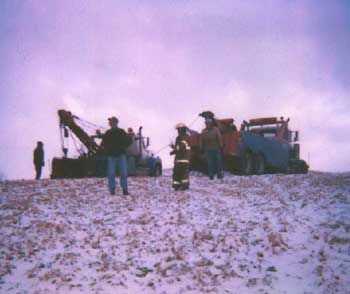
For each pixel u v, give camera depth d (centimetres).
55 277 625
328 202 1073
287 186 1420
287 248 738
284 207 1053
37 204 1098
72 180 1709
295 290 577
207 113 2016
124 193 1258
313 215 945
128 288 591
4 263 675
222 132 2027
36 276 628
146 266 671
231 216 977
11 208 1041
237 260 691
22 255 711
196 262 682
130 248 755
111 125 1263
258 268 659
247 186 1447
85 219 955
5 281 609
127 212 1024
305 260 676
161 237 816
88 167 2284
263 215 975
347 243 738
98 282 609
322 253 696
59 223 913
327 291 568
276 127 2269
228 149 1967
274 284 599
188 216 980
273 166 2178
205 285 599
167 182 1628
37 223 902
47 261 689
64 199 1179
